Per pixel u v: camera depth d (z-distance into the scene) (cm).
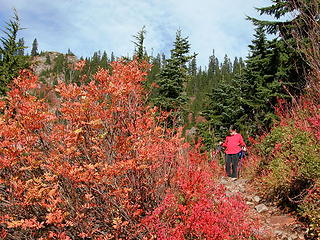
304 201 397
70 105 303
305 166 440
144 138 331
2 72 1120
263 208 476
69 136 292
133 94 347
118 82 322
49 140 315
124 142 309
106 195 300
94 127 308
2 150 284
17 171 313
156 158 331
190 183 319
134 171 326
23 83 314
